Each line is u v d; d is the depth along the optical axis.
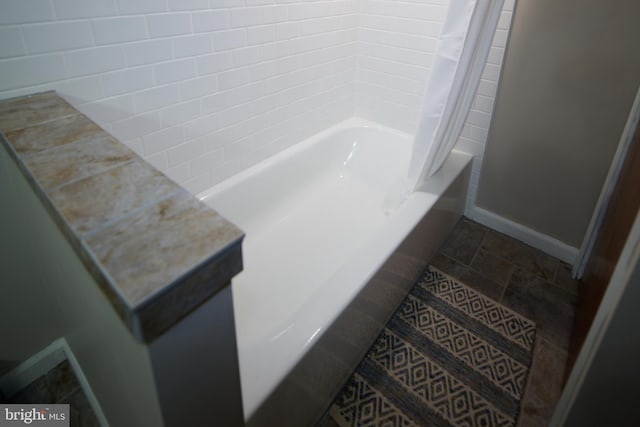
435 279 1.85
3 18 0.93
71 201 0.62
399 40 2.10
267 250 1.82
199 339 0.56
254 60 1.64
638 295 0.71
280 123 1.92
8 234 1.11
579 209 1.87
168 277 0.48
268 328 1.45
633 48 1.49
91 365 1.07
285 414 1.00
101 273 0.48
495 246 2.08
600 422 0.89
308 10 1.79
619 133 1.63
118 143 0.83
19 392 1.31
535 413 1.29
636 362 0.78
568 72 1.67
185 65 1.38
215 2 1.39
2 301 1.18
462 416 1.27
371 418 1.26
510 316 1.65
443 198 1.78
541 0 1.63
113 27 1.14
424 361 1.45
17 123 0.90
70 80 1.10
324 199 2.20
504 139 1.98
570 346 1.47
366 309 1.30
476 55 1.41
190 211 0.60
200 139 1.56
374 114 2.39
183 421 0.61
